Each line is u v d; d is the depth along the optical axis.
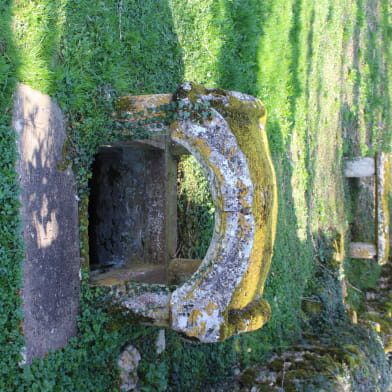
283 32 8.22
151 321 3.64
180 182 5.76
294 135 8.16
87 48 4.14
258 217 3.34
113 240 4.95
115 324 3.82
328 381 5.67
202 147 3.40
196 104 3.44
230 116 3.45
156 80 5.64
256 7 7.69
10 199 3.20
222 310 3.34
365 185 11.48
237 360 6.17
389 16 13.44
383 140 12.08
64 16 3.91
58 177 3.66
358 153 10.95
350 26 11.25
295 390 5.47
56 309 3.58
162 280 4.73
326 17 10.10
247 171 3.32
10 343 3.21
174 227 5.16
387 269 11.27
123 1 5.05
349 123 10.82
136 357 4.65
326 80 9.78
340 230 9.83
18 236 3.21
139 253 4.90
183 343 5.48
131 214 4.95
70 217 3.79
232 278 3.33
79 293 3.86
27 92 3.35
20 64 3.29
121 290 3.81
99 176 4.94
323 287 8.23
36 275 3.37
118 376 4.31
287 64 8.18
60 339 3.61
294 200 7.82
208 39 6.79
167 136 4.92
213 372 5.81
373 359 7.27
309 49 9.03
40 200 3.44
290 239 7.46
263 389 5.55
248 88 7.27
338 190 9.95
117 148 4.74
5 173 3.16
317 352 6.60
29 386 3.30
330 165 9.61
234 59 7.21
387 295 10.60
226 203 3.32
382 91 12.47
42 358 3.41
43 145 3.49
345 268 9.92
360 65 11.66
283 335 7.00
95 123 3.96
